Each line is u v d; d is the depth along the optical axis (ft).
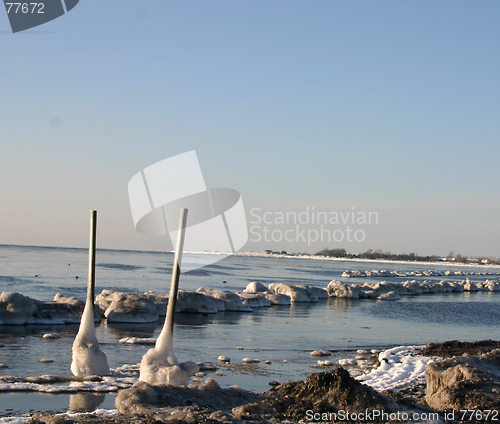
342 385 33.01
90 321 46.52
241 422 28.81
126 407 31.86
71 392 39.50
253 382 46.75
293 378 49.16
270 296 137.69
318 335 81.87
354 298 171.94
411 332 91.09
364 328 93.97
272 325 91.97
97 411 32.99
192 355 59.62
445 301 178.60
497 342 67.56
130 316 85.05
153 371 38.40
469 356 39.75
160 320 89.51
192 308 103.71
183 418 28.63
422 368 52.44
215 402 33.17
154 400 32.35
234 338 74.13
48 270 231.50
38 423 29.25
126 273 237.66
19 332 70.28
